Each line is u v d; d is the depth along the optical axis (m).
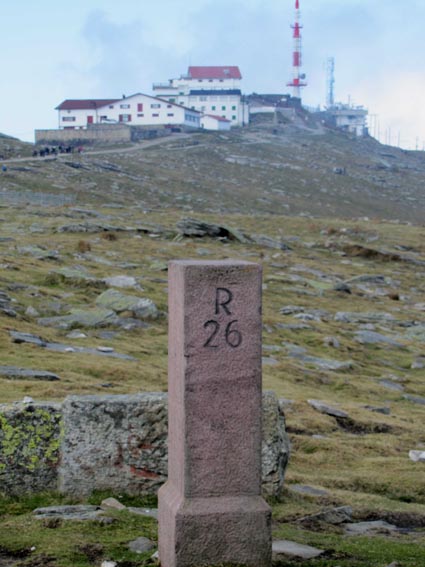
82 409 12.84
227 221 92.00
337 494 15.58
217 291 8.92
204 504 8.98
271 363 34.59
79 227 70.25
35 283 43.94
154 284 48.78
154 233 74.75
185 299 8.86
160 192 137.12
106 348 31.45
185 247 68.88
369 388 33.38
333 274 69.25
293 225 92.81
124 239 68.88
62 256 55.25
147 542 10.46
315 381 33.25
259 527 9.02
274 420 13.97
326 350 41.00
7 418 12.82
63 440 12.80
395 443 22.88
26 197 99.56
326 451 20.27
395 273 74.62
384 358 41.72
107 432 12.86
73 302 40.00
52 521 11.31
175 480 9.37
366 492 16.92
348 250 81.62
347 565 10.12
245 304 8.98
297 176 190.12
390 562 10.50
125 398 13.07
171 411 9.47
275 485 13.97
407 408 30.88
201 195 144.50
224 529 8.98
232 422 9.02
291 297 55.81
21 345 29.33
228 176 174.75
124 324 37.00
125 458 12.88
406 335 48.62
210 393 8.96
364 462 19.73
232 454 9.03
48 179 127.25
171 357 9.41
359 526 13.16
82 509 12.06
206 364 8.93
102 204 110.62
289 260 71.75
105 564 9.54
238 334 8.98
